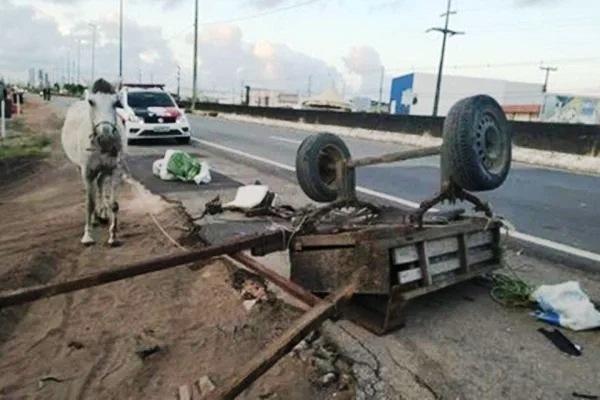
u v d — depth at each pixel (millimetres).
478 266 4645
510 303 4324
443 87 73812
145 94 17188
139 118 15828
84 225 6988
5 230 6996
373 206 5270
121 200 8414
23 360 3898
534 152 15711
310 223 4461
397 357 3551
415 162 13484
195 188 9297
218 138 19172
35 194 9570
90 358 3898
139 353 3898
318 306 3301
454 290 4668
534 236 6402
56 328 4312
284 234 4324
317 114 26891
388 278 3777
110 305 4688
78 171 11844
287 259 5488
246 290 4762
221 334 4113
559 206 8344
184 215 7219
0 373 3736
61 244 6180
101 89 5922
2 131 17906
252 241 4070
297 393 3299
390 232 3887
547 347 3678
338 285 4000
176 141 17188
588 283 4840
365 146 17797
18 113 33031
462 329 3941
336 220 4871
